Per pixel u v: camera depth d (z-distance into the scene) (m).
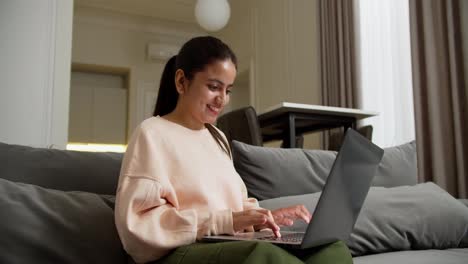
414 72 2.65
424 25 2.60
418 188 1.49
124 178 0.89
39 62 2.66
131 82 5.79
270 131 2.73
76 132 5.57
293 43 4.41
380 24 3.22
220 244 0.73
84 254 0.92
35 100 2.62
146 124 1.01
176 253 0.81
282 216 1.02
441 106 2.48
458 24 2.44
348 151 0.74
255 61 5.19
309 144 4.00
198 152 1.06
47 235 0.89
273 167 1.45
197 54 1.06
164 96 1.17
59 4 2.76
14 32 2.62
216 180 1.07
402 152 1.73
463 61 2.40
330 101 3.58
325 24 3.71
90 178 1.14
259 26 5.12
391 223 1.31
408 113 2.89
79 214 0.96
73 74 5.96
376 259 1.17
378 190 1.42
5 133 2.53
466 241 1.44
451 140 2.44
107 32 5.74
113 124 5.77
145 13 5.78
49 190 1.00
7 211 0.88
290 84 4.43
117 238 0.98
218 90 1.06
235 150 1.47
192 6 5.63
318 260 0.74
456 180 2.40
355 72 3.31
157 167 0.92
